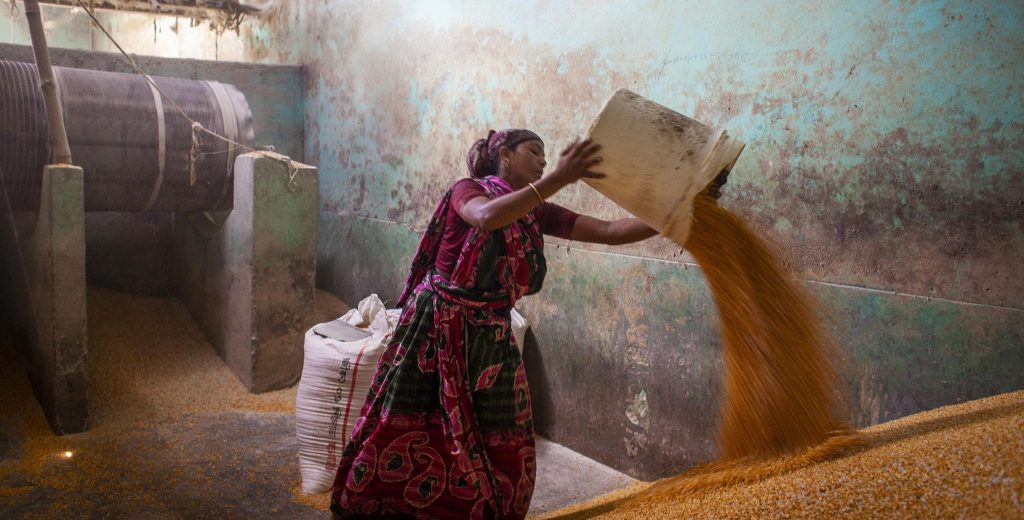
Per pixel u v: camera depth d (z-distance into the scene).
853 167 2.96
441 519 2.48
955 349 2.66
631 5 3.87
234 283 5.60
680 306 3.71
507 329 2.52
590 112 4.14
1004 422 1.86
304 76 7.44
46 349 4.67
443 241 2.49
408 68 5.71
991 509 1.44
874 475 1.72
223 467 4.19
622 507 2.32
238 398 5.34
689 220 2.14
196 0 7.71
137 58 6.63
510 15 4.65
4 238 5.73
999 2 2.48
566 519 2.57
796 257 3.21
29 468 4.11
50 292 4.52
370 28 6.22
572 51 4.22
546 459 4.31
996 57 2.50
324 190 7.15
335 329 4.16
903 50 2.76
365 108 6.36
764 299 2.26
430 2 5.39
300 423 3.95
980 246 2.57
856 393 2.99
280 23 8.05
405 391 2.48
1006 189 2.49
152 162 5.43
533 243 2.48
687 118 2.17
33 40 4.59
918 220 2.76
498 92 4.79
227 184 5.74
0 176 4.94
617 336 4.08
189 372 5.64
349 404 3.84
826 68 3.03
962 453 1.68
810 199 3.14
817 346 2.37
